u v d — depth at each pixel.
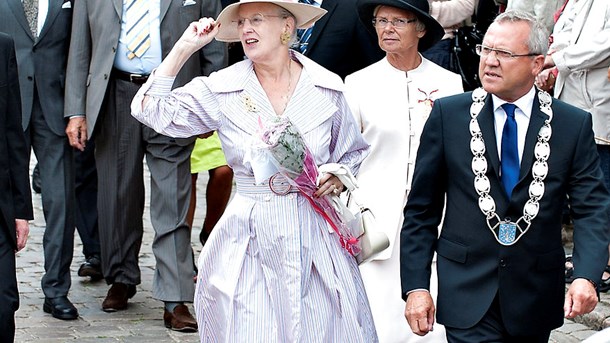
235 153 12.41
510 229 11.66
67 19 19.38
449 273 11.91
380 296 14.95
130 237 19.42
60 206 19.20
